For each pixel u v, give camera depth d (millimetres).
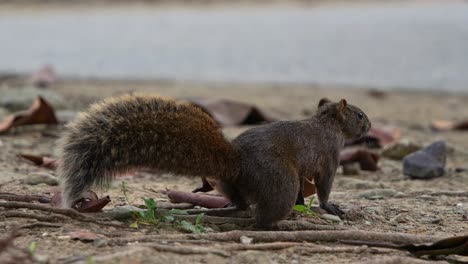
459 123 18391
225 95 22375
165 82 24828
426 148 13758
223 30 37469
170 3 53438
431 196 11641
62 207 8711
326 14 45438
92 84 23922
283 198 9117
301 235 8562
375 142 16078
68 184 8164
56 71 26625
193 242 8078
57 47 32188
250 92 23062
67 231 8172
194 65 27984
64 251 7578
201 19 43094
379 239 8609
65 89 22516
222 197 9930
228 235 8375
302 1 54656
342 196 11711
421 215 10367
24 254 7281
